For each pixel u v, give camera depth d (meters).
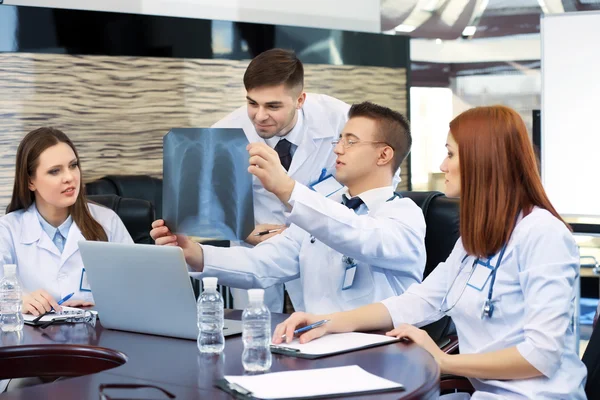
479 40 5.44
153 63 4.21
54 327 1.98
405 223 2.18
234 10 4.71
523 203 1.79
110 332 1.90
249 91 2.90
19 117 3.86
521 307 1.76
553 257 1.72
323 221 2.03
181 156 1.91
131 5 4.29
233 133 1.93
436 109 5.43
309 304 2.30
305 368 1.51
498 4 5.43
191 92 4.34
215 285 1.69
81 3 4.12
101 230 2.52
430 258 2.45
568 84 4.54
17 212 2.52
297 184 2.01
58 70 3.94
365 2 5.26
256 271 2.29
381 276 2.24
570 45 4.52
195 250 2.19
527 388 1.70
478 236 1.79
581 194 4.54
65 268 2.46
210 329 1.65
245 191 1.93
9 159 3.85
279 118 2.91
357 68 4.99
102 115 4.08
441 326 2.26
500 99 5.48
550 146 4.59
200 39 4.35
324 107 3.35
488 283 1.79
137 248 1.79
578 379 1.74
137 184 4.04
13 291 1.94
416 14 5.34
